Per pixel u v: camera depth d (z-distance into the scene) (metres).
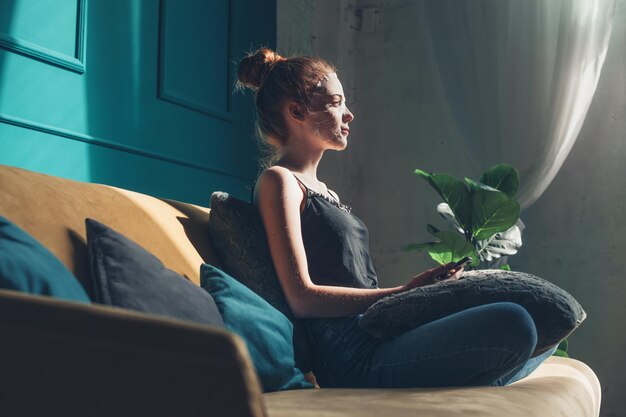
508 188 2.91
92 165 2.52
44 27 2.35
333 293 1.56
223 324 1.32
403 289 1.55
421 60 4.09
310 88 1.81
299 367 1.55
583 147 3.59
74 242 1.24
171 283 1.24
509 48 3.63
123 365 0.61
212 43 3.21
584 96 3.45
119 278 1.17
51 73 2.38
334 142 1.82
